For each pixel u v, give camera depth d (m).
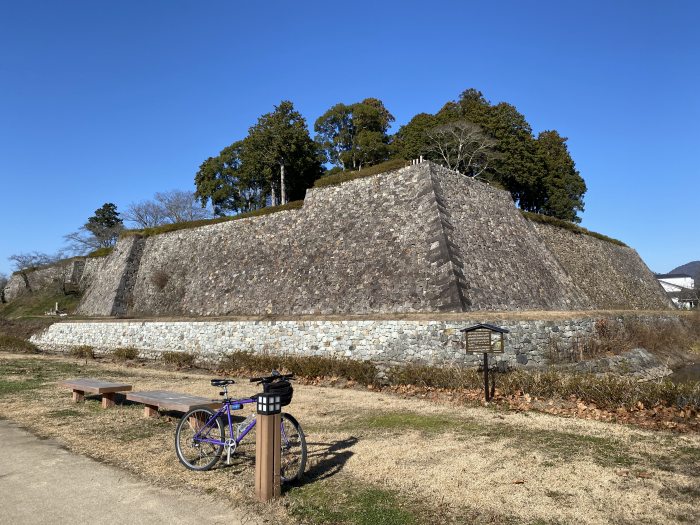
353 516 4.36
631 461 5.75
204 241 27.55
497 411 8.78
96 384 9.83
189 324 19.84
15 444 6.80
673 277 75.19
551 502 4.60
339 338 15.34
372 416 8.52
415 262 17.72
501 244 21.16
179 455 5.89
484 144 34.06
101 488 5.11
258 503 4.68
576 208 43.75
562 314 15.83
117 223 56.50
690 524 4.11
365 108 40.97
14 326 30.09
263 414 4.83
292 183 41.34
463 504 4.60
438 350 13.29
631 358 15.03
